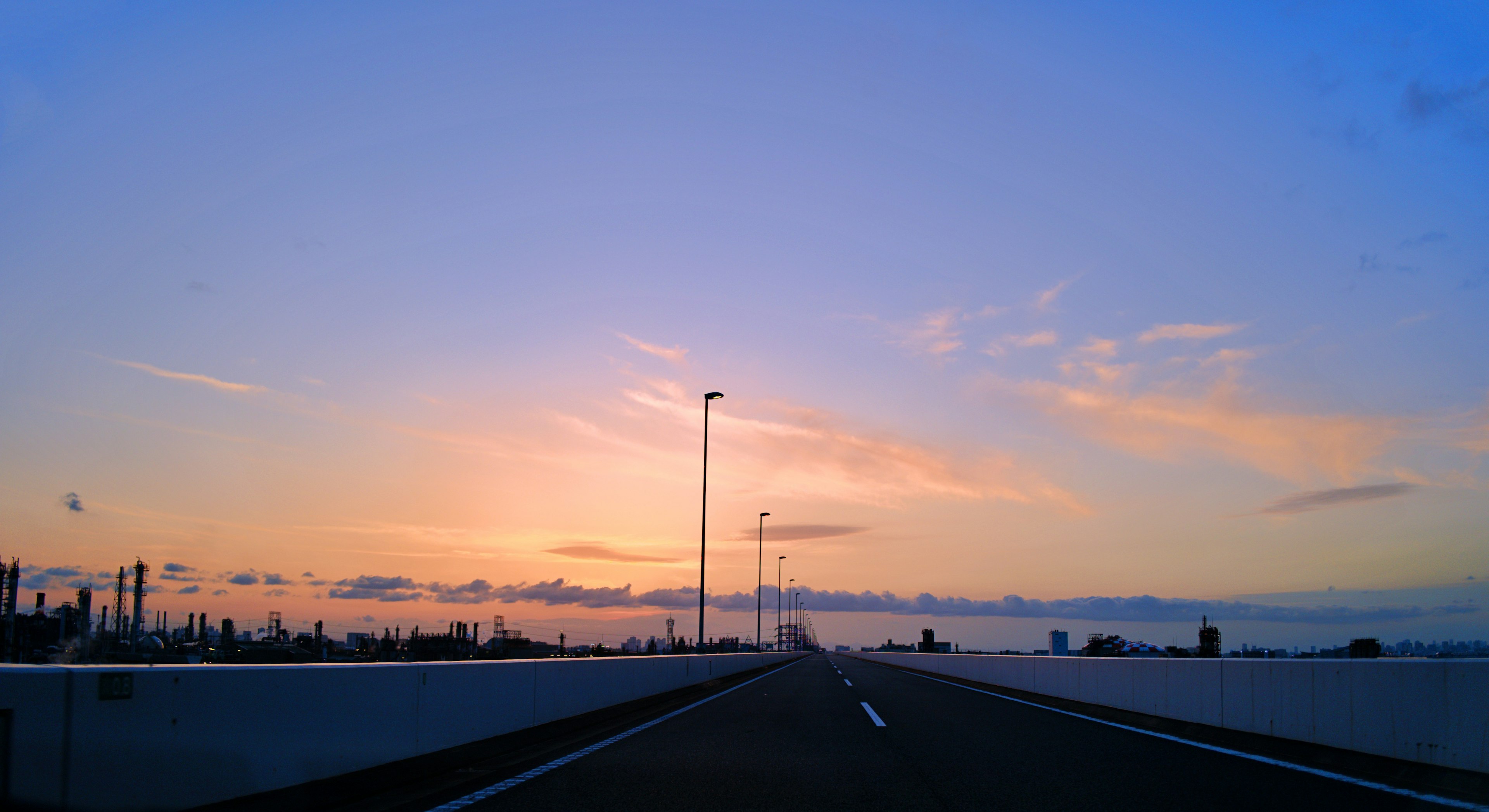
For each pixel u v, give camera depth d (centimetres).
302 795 746
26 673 540
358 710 865
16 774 529
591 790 834
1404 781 826
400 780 882
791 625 13800
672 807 745
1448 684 834
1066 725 1464
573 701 1532
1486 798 737
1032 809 724
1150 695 1511
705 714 1766
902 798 782
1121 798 762
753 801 771
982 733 1331
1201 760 991
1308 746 1028
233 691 704
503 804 760
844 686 2981
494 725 1184
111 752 590
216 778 679
